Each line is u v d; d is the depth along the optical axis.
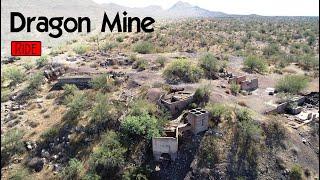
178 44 73.06
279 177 28.52
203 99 35.34
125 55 55.41
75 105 34.78
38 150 30.89
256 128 30.86
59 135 32.06
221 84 42.00
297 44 79.25
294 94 41.50
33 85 41.62
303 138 32.53
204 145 29.56
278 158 29.77
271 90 42.50
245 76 44.41
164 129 30.52
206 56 49.41
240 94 40.00
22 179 27.77
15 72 46.03
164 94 36.47
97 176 27.22
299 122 34.72
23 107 37.28
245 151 29.72
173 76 42.78
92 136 31.55
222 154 29.20
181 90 38.53
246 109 33.62
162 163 28.61
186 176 27.77
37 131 32.91
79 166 28.42
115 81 40.88
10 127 33.88
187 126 30.28
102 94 37.25
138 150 29.55
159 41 75.56
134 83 40.41
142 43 63.97
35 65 51.72
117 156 28.45
